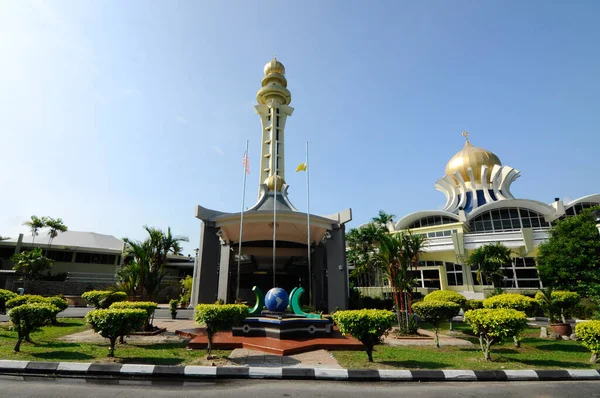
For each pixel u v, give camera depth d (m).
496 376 8.60
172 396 6.82
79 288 40.19
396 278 17.03
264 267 39.81
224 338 13.34
